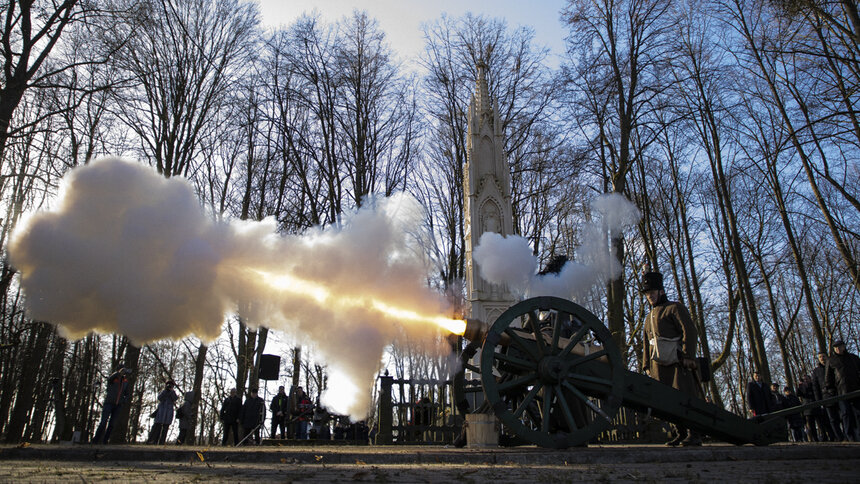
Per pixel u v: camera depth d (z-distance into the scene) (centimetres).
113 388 1420
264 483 319
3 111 1382
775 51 1452
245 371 2153
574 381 587
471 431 711
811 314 1794
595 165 2103
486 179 1619
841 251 1619
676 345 685
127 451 534
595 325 600
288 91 2311
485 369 571
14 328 1764
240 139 2325
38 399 2359
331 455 505
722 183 2078
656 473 385
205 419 3862
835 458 549
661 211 2614
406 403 1183
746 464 470
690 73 2075
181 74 2103
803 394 1469
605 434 1205
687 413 615
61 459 533
